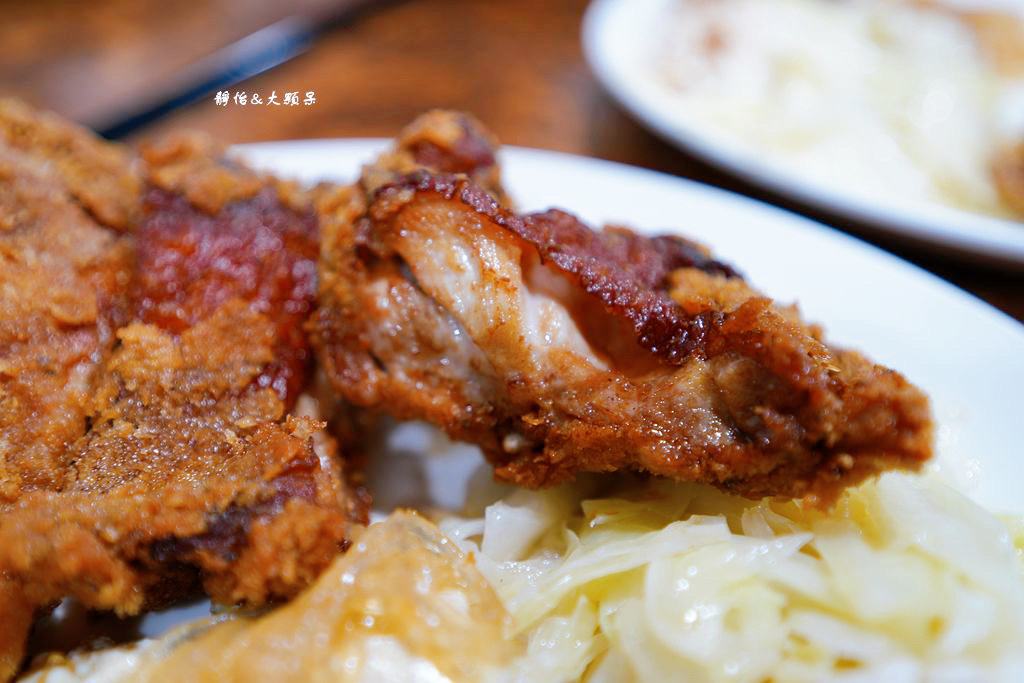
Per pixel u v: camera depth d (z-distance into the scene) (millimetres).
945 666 122
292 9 324
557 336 130
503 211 130
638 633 125
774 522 131
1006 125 259
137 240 154
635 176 198
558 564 138
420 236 131
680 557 128
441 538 134
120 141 247
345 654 121
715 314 127
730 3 309
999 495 143
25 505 121
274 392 140
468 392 138
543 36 319
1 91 273
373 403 142
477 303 129
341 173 201
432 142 160
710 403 125
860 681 121
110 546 120
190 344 140
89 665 125
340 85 282
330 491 129
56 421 130
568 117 272
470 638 125
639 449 126
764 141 266
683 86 279
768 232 184
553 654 129
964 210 251
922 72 279
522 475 137
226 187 160
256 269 149
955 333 162
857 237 222
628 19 296
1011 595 125
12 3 326
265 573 121
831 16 310
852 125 271
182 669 122
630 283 129
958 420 151
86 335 140
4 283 140
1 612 119
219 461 127
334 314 144
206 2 330
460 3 339
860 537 128
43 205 154
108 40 304
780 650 123
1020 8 317
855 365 123
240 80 281
